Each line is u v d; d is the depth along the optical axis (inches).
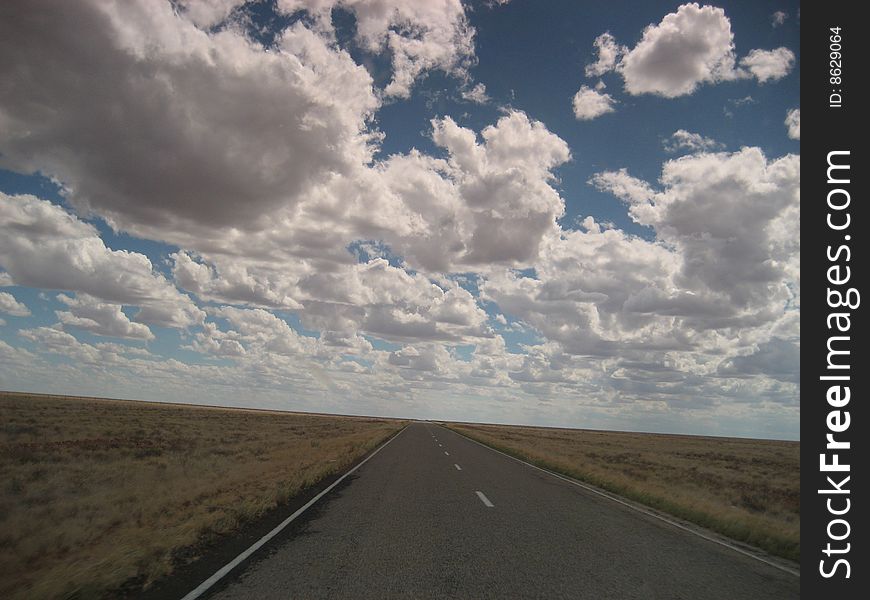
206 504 403.5
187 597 202.4
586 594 219.1
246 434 1444.4
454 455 1057.5
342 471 696.4
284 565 250.5
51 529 309.0
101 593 204.4
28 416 1333.7
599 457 1218.6
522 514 415.5
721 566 279.4
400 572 242.1
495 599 208.4
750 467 1195.9
